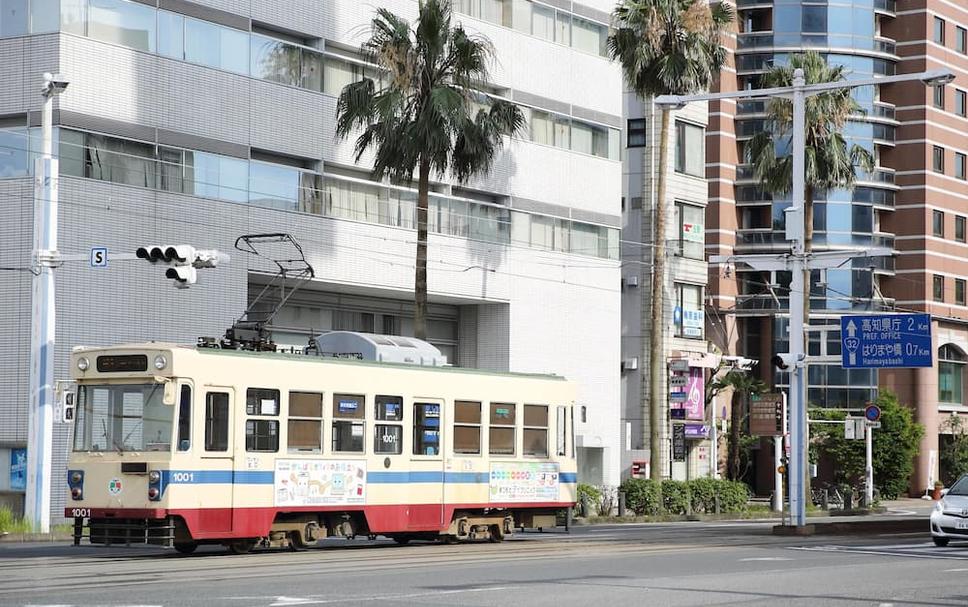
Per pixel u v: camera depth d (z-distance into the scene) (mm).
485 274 57031
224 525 26250
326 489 28078
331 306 52844
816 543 32500
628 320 71625
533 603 17156
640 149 71562
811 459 78062
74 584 19562
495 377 32031
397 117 46594
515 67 58969
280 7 49094
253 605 16453
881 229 89938
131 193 43875
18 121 42656
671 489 59750
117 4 43812
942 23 92188
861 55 88750
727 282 86312
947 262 91312
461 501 30922
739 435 78812
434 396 30484
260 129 48219
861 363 50875
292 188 49250
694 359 72500
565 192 61344
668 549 29312
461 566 23375
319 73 50719
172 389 25578
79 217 42375
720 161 86500
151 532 25344
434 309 58344
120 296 43438
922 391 89375
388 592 18359
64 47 42188
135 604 16531
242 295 47188
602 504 56875
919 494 89000
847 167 67875
